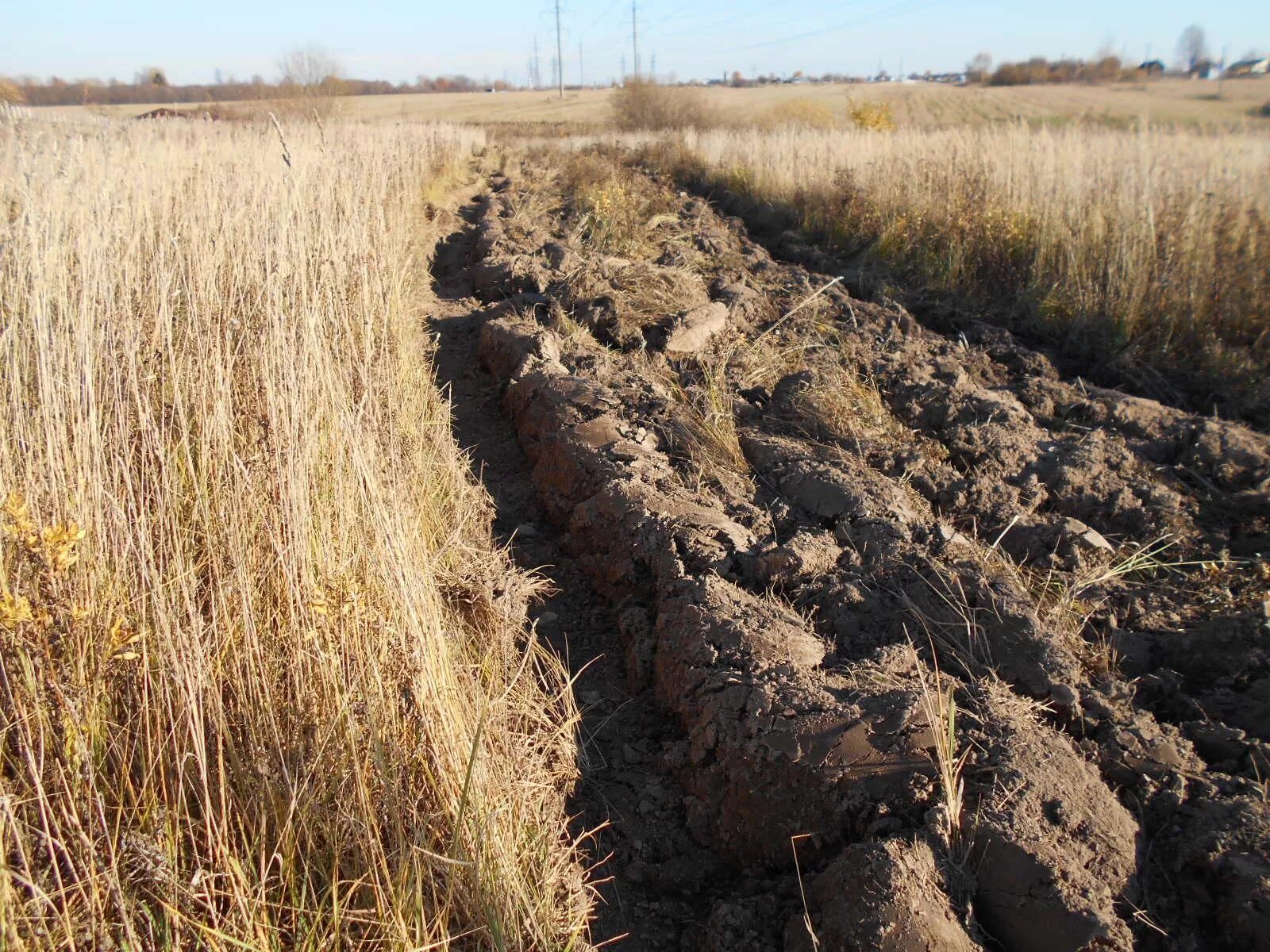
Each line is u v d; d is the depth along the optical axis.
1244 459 5.79
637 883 3.17
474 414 6.98
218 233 5.79
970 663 3.75
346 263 6.11
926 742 3.04
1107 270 8.91
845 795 2.97
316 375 3.83
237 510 3.32
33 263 3.79
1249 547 5.03
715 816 3.24
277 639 3.11
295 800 2.64
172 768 2.71
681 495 4.93
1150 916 2.70
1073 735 3.46
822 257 11.94
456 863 2.55
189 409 3.98
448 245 12.70
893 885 2.59
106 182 6.19
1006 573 4.55
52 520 2.99
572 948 2.69
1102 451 5.80
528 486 5.88
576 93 98.69
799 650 3.63
